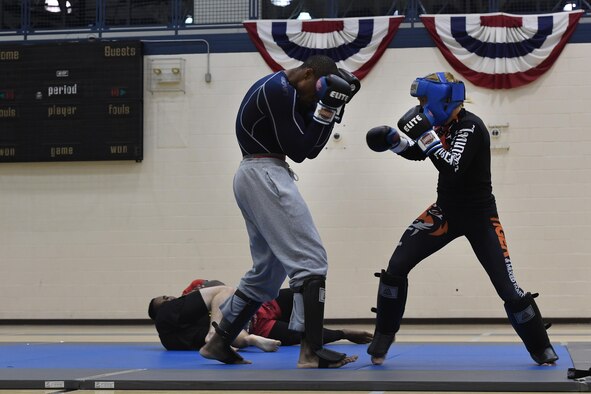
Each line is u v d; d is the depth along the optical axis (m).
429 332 9.37
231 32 12.07
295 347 6.25
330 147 11.49
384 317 4.65
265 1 12.41
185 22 12.29
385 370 4.25
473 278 11.16
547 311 10.98
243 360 4.86
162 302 6.46
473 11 12.02
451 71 11.38
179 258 11.70
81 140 11.81
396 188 11.36
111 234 11.85
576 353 5.33
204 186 11.73
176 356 5.61
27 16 12.42
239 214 11.64
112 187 11.88
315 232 4.40
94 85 11.82
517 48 11.23
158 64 11.92
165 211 11.77
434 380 3.69
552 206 11.07
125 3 12.51
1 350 6.40
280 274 4.66
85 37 12.62
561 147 11.12
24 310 11.94
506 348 6.04
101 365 4.93
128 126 11.74
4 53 11.95
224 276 11.59
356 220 11.40
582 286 10.95
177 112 11.85
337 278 11.37
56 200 11.99
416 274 11.25
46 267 11.95
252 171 4.41
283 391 3.70
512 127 11.21
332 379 3.79
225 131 11.77
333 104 4.15
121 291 11.77
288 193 4.37
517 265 11.07
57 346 6.88
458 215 4.56
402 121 4.45
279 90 4.24
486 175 4.56
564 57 11.19
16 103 11.92
